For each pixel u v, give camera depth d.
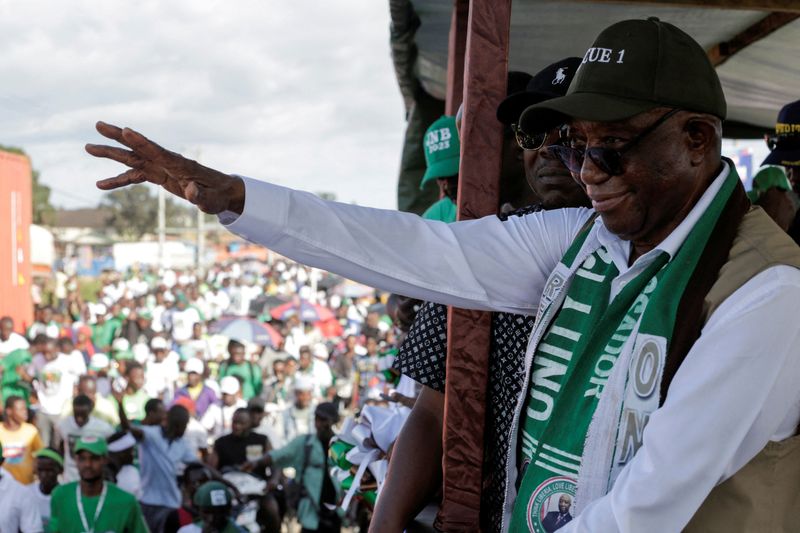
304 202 1.55
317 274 36.88
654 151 1.32
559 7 3.24
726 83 4.29
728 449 1.21
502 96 1.88
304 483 8.12
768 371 1.21
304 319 21.62
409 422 1.96
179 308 19.59
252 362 13.43
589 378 1.41
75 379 11.70
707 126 1.34
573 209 1.72
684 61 1.32
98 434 9.38
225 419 11.61
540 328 1.54
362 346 16.34
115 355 15.33
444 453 1.83
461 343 1.82
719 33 3.49
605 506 1.27
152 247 55.41
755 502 1.29
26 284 18.16
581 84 1.36
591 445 1.36
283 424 10.68
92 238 68.75
